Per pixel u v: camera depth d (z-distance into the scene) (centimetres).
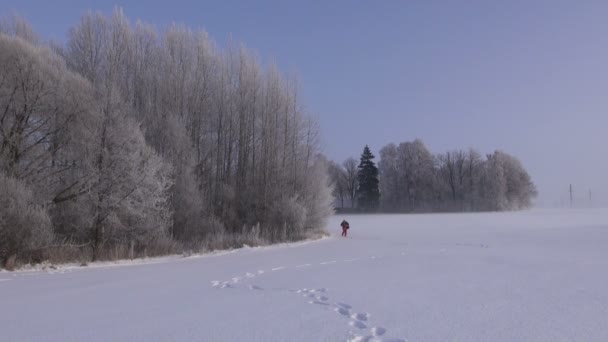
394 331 636
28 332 655
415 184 8844
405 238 3039
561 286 999
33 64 1928
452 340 592
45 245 1727
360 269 1370
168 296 945
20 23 2652
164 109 3095
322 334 624
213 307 816
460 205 8656
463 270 1308
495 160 8406
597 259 1562
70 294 990
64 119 2014
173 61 3253
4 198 1614
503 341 587
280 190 3338
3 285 1158
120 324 694
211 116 3431
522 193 8731
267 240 2791
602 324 666
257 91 3572
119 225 2073
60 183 2038
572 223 4525
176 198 2703
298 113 3588
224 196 3275
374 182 8481
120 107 2225
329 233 3619
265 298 904
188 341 597
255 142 3538
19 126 1928
